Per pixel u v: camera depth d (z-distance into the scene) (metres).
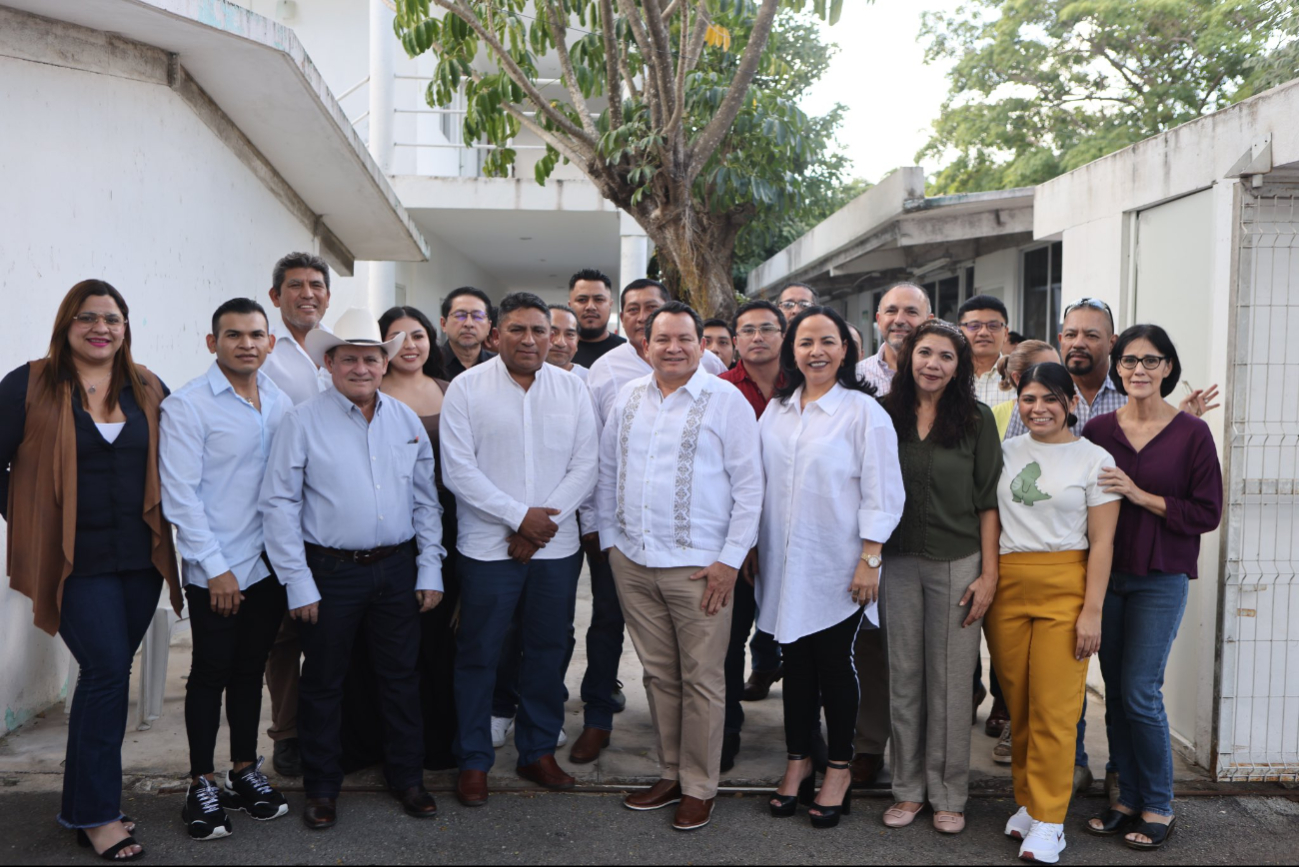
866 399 3.44
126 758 3.87
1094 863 3.20
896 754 3.50
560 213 10.71
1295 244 3.68
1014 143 16.56
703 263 7.77
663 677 3.56
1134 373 3.38
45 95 4.29
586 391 3.72
